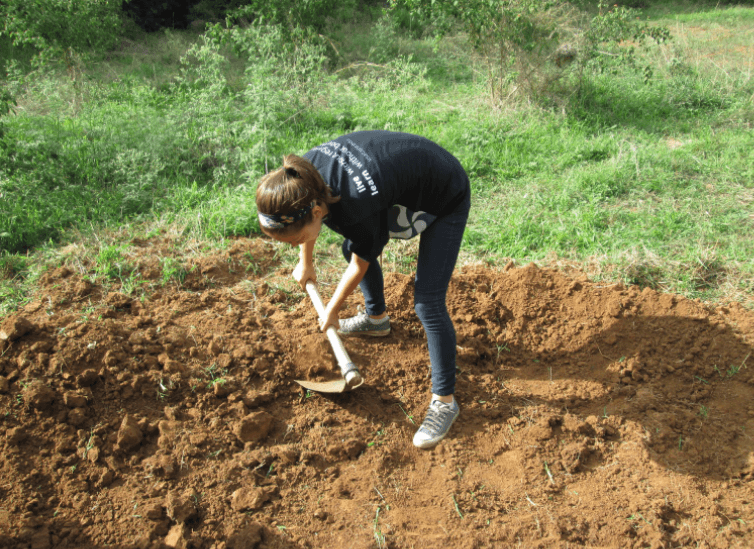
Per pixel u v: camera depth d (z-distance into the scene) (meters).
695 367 2.92
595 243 3.88
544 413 2.73
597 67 6.84
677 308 3.22
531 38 6.28
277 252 3.85
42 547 2.09
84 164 4.66
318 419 2.68
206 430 2.56
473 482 2.43
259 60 6.14
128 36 9.76
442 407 2.57
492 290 3.44
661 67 7.77
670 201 4.40
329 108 6.52
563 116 6.27
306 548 2.15
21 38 6.71
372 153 2.03
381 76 8.01
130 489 2.32
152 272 3.54
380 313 3.02
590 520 2.25
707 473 2.44
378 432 2.64
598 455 2.56
